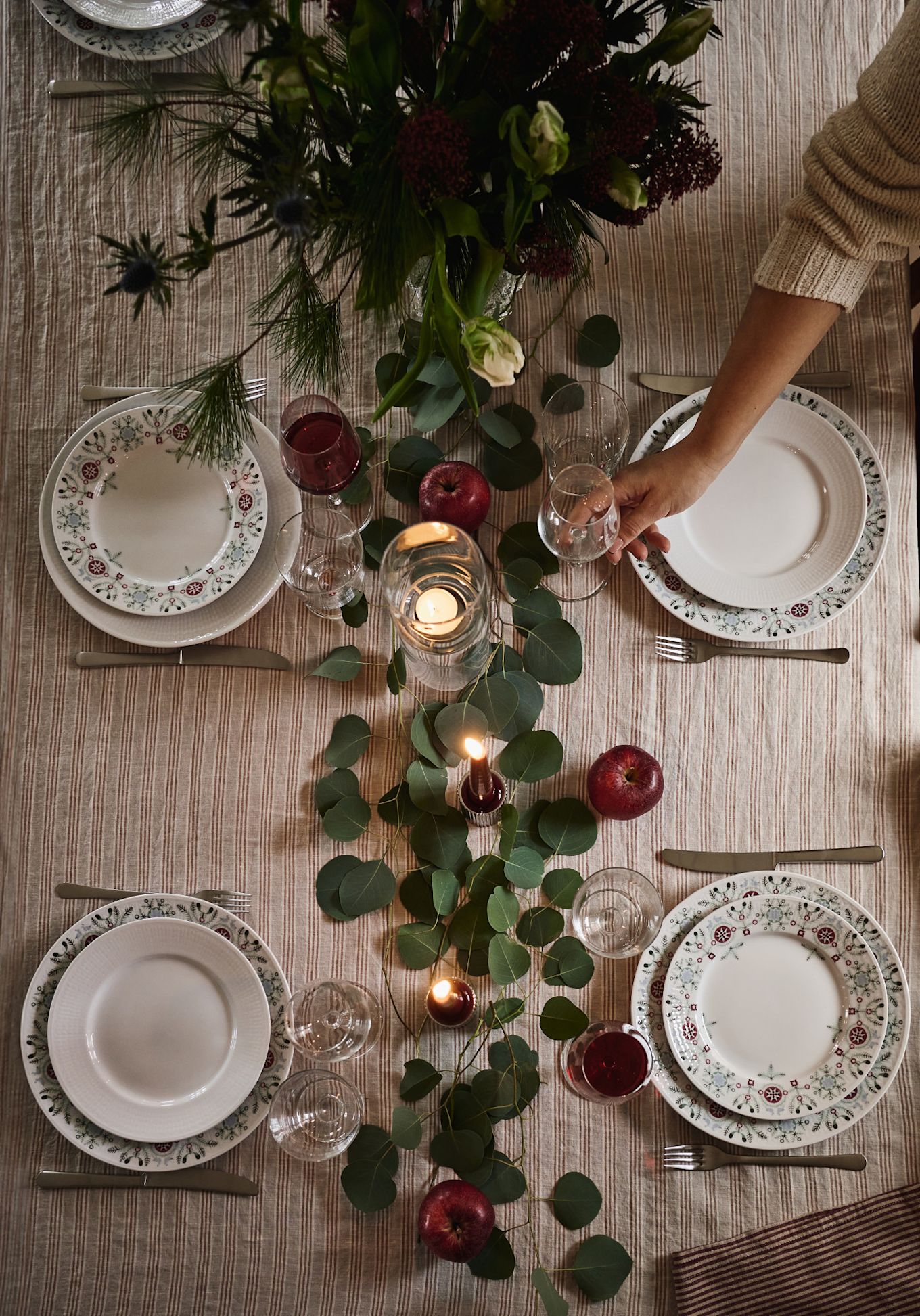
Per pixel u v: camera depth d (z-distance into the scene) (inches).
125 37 48.7
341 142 31.1
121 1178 42.4
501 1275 40.9
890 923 44.6
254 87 38.0
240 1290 42.3
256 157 29.9
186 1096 42.6
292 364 47.2
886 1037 42.7
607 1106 43.0
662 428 46.6
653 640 46.5
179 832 45.4
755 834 45.4
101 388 48.1
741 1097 42.1
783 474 46.6
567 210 34.7
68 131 49.0
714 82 49.6
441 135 27.1
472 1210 38.7
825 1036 42.9
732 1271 41.6
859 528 45.3
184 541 46.0
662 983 43.8
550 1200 42.3
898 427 47.3
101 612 45.6
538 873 42.4
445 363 44.0
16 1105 43.3
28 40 49.5
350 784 44.8
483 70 30.0
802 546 46.1
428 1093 42.4
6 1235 42.4
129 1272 42.3
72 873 45.2
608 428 44.1
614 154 30.6
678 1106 42.3
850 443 46.3
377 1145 41.8
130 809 45.5
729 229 48.8
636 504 45.6
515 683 44.2
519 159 27.8
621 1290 42.3
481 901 42.8
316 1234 42.4
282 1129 38.4
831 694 46.1
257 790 45.6
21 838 45.3
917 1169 42.4
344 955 44.3
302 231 28.1
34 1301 42.1
